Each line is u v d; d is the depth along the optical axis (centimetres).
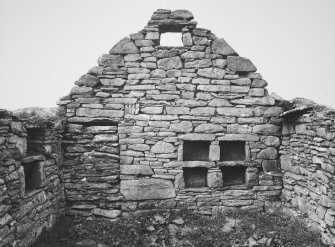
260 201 745
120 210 718
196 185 758
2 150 453
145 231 649
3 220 447
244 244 600
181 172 727
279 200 751
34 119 557
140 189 720
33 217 548
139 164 723
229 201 739
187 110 732
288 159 726
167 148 727
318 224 603
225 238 621
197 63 740
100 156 718
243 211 731
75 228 648
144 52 734
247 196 743
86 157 716
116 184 725
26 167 582
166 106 731
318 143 607
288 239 601
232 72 745
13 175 479
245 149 749
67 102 717
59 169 689
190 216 708
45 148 600
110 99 724
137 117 725
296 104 711
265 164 751
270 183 748
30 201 537
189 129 730
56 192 661
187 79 735
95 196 714
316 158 615
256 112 748
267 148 751
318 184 608
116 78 728
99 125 739
